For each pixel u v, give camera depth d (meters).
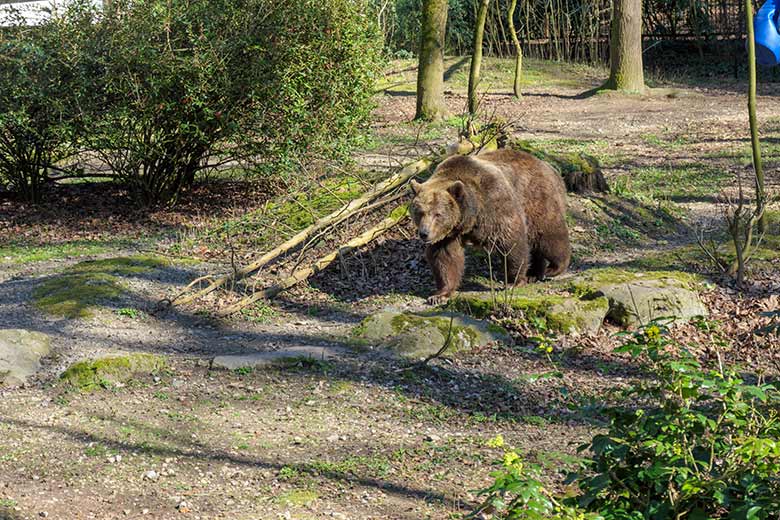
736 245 10.20
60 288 9.87
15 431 6.64
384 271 10.84
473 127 13.10
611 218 12.33
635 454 4.36
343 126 14.70
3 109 13.54
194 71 13.09
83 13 13.39
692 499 4.18
